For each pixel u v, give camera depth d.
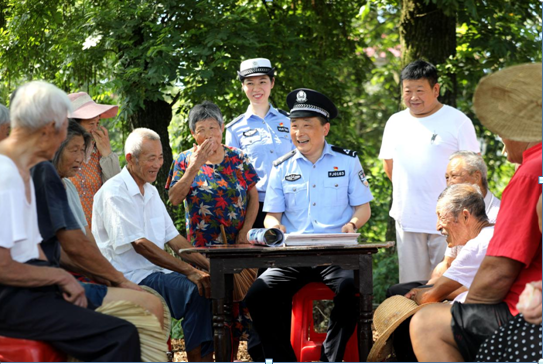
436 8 7.73
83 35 7.89
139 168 4.33
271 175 4.73
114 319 3.15
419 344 3.31
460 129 5.21
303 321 4.46
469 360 3.21
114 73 7.72
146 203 4.46
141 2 7.70
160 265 4.29
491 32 8.23
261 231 4.04
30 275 3.03
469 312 3.19
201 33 7.88
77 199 3.96
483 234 3.77
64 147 3.77
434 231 5.18
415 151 5.26
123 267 4.39
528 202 3.07
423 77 5.21
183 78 7.64
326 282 4.30
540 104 3.17
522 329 2.99
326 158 4.68
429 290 3.85
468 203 3.92
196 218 4.81
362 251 3.89
